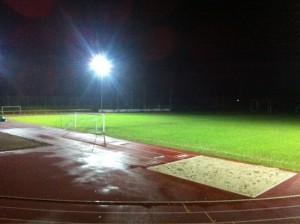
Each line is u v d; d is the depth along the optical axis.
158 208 7.41
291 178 9.80
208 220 6.79
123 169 10.75
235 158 12.77
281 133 20.89
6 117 33.69
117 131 21.11
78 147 14.76
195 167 11.10
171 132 20.88
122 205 7.55
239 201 7.86
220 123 28.03
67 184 9.03
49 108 47.38
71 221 6.64
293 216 7.01
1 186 8.77
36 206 7.40
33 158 12.25
